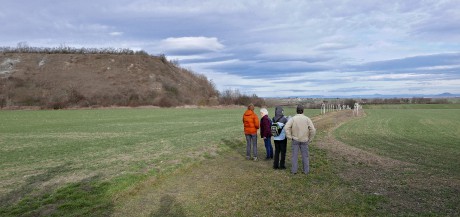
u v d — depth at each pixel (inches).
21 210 308.2
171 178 435.5
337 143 744.3
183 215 305.6
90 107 2977.4
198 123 1326.3
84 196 348.5
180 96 3799.2
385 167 494.6
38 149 673.6
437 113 2274.9
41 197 345.7
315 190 375.6
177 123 1334.9
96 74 4197.8
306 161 452.1
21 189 374.3
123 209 321.4
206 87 4685.0
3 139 844.6
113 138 847.1
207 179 430.0
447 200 339.9
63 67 4335.6
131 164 501.4
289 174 450.9
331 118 1566.2
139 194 368.5
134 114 2047.2
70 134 951.6
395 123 1362.0
